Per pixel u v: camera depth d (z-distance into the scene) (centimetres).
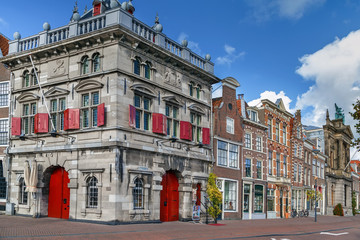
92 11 2777
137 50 2352
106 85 2225
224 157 3234
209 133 2959
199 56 2952
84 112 2317
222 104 3269
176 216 2645
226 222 2886
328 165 6075
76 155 2277
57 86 2448
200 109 2930
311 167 5425
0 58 2667
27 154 2528
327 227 3006
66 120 2322
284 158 4466
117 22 2202
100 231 1778
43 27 2528
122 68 2230
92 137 2230
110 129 2161
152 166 2388
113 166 2119
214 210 2656
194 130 2862
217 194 2692
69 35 2381
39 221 2122
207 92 3059
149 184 2333
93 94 2298
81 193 2222
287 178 4319
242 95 3744
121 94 2209
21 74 2645
